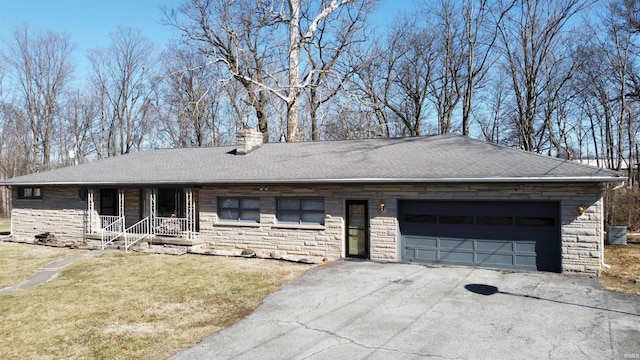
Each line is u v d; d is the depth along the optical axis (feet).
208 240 55.47
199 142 124.47
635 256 47.83
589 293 32.89
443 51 108.17
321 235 49.06
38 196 68.54
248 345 24.34
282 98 91.45
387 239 46.01
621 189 84.53
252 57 97.66
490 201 42.47
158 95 140.67
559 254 39.86
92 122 145.18
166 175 58.23
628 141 108.68
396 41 113.19
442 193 43.52
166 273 42.60
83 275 42.52
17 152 135.85
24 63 131.34
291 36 93.56
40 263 49.34
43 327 27.91
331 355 22.67
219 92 101.04
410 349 23.20
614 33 84.02
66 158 142.82
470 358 21.95
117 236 60.64
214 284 37.88
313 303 31.71
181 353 23.49
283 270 42.80
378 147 56.18
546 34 84.89
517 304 30.45
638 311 28.63
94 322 28.73
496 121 121.80
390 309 29.91
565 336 24.52
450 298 32.14
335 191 48.34
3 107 134.21
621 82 86.38
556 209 40.24
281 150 62.13
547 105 97.96
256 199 53.47
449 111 105.29
